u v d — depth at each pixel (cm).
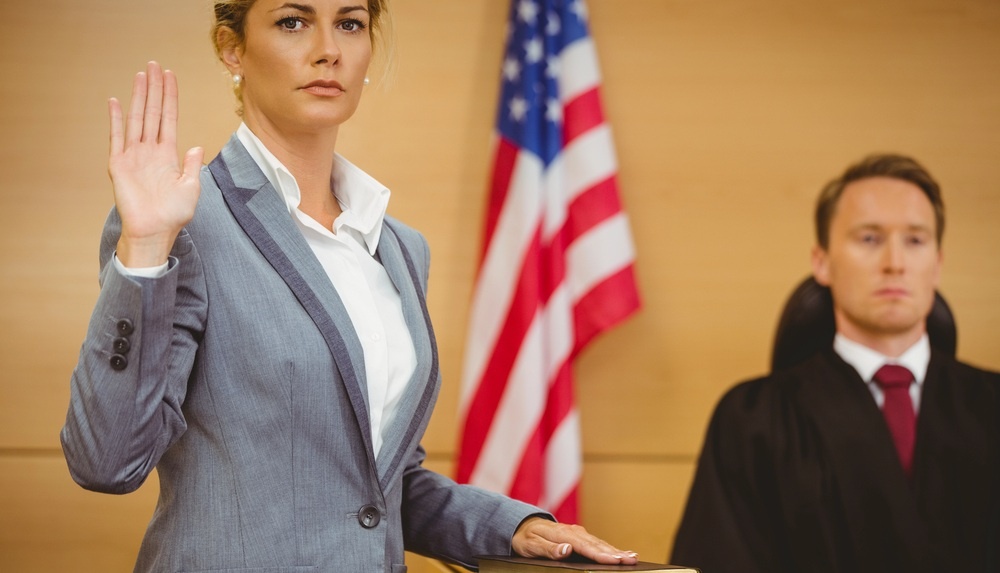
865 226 404
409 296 177
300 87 163
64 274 376
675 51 411
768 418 395
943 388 392
